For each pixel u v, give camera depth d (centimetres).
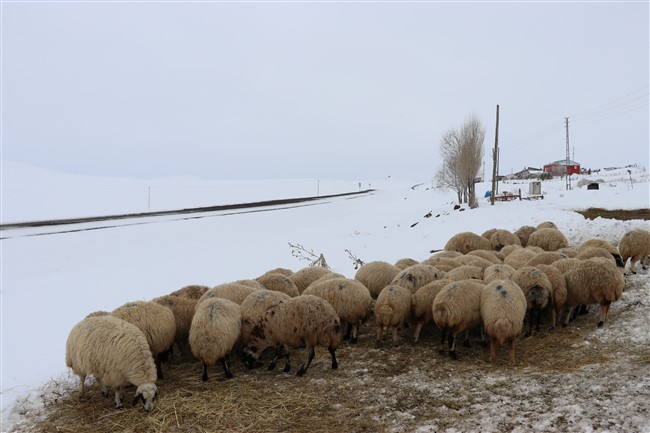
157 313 762
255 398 671
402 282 978
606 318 920
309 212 4456
